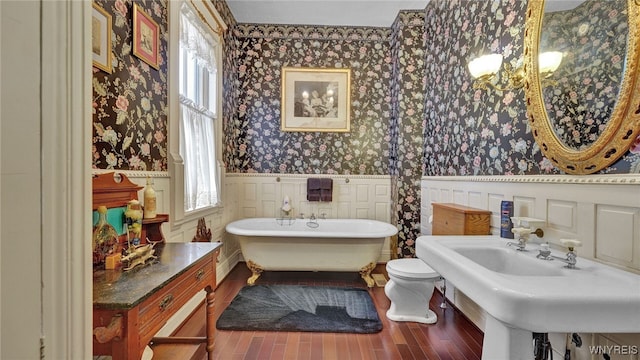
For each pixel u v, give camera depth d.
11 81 0.53
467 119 2.32
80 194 0.64
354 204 3.77
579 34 1.26
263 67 3.73
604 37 1.14
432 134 3.04
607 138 1.11
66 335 0.60
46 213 0.57
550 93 1.43
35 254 0.56
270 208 3.75
